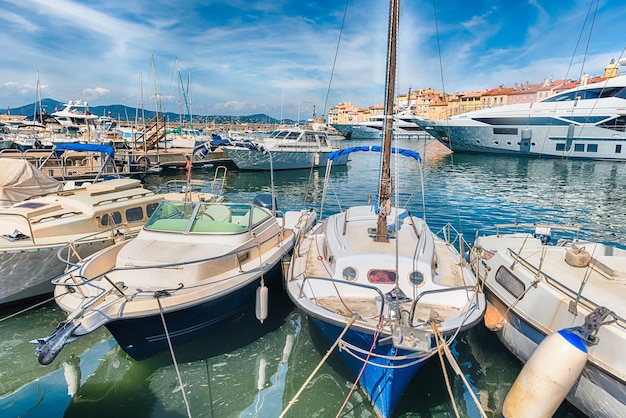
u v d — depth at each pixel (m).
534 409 4.69
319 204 20.33
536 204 19.45
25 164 11.45
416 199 20.66
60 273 8.41
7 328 7.62
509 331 6.75
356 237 7.54
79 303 5.97
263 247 8.23
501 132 40.28
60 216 8.77
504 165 35.75
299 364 6.75
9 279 7.84
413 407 5.77
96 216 9.06
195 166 32.91
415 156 8.64
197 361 6.73
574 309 5.57
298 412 5.69
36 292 8.31
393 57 6.60
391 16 6.38
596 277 6.51
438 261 7.43
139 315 5.71
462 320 5.53
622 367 4.82
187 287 6.32
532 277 6.55
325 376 6.42
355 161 42.94
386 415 5.34
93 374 6.35
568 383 4.59
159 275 6.43
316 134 34.34
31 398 5.84
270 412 5.69
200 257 6.75
